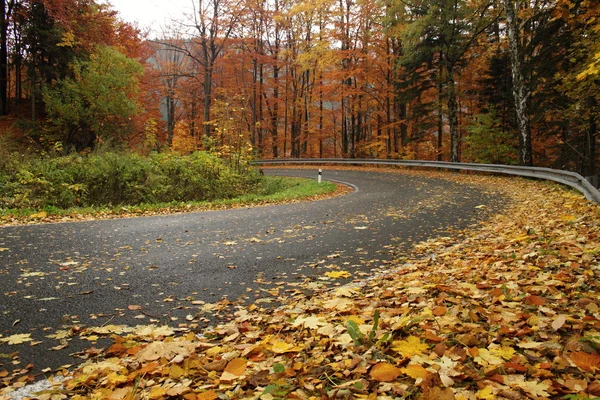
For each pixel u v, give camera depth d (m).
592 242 5.46
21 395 2.64
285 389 2.33
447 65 25.77
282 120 45.53
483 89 28.59
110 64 26.42
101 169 15.19
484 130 24.28
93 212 12.04
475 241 6.97
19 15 27.28
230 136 22.84
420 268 5.53
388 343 2.80
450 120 26.06
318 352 2.93
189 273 5.59
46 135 25.12
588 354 2.30
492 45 26.50
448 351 2.58
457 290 4.02
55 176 14.08
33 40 26.55
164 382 2.62
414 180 21.25
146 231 8.47
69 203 13.70
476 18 25.31
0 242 7.25
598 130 22.00
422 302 3.77
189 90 43.59
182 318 4.05
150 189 15.77
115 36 32.72
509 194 13.49
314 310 4.00
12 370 3.00
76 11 27.36
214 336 3.56
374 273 5.51
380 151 34.81
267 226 9.01
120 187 15.23
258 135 42.28
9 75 32.66
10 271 5.57
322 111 38.62
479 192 14.61
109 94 25.75
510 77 26.25
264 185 21.64
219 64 38.09
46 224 9.24
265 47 40.72
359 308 3.90
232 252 6.73
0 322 3.92
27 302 4.44
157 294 4.77
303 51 37.19
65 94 25.25
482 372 2.34
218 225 9.17
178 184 16.86
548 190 13.34
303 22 37.00
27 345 3.42
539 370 2.26
